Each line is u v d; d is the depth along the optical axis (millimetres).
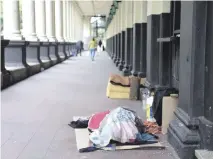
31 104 6680
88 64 19453
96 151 3945
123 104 6699
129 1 12289
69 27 30891
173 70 6020
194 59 3600
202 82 3604
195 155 3484
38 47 14438
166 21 6273
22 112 5926
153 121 4965
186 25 3814
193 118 3621
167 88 5559
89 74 13031
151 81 6746
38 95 7805
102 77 11859
